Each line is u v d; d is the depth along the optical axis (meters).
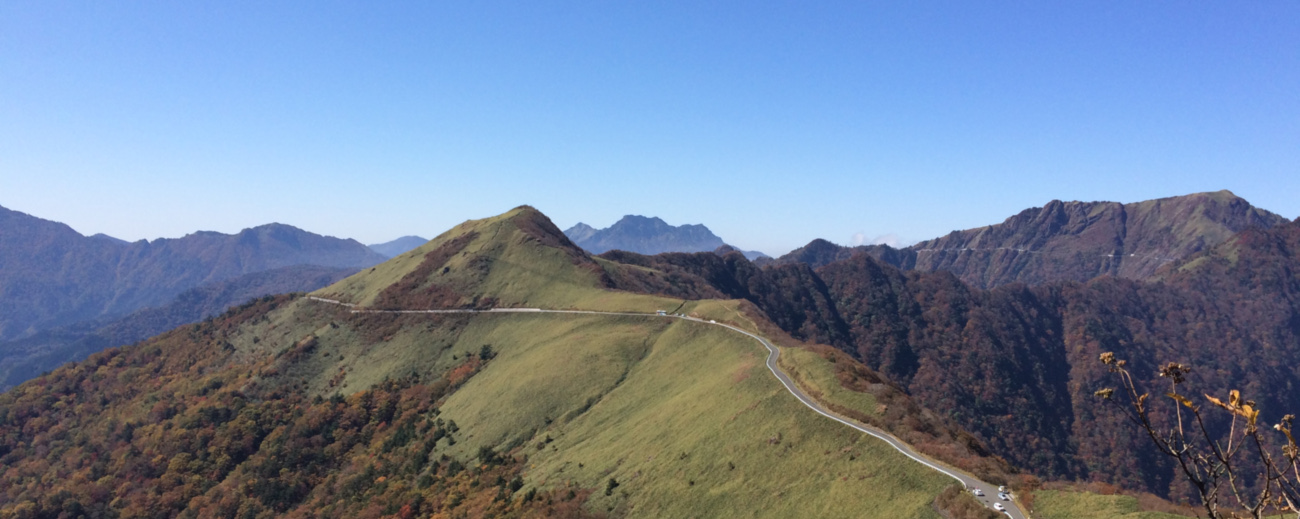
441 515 104.25
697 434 94.75
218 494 143.50
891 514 62.09
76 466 168.50
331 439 158.75
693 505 78.94
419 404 160.38
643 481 88.81
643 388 127.62
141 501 145.62
